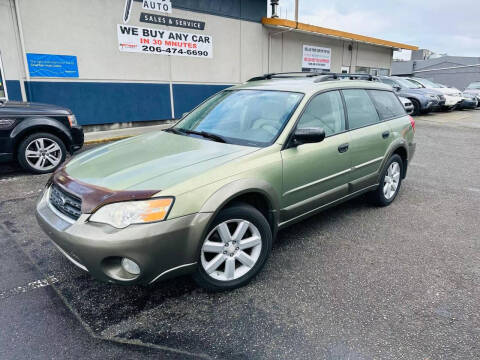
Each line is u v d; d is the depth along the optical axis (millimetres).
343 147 3518
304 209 3236
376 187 4273
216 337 2217
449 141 9625
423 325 2338
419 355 2078
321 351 2104
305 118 3215
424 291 2727
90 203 2238
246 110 3451
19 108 5727
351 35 16719
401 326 2326
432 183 5703
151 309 2488
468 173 6352
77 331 2262
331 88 3633
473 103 18453
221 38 12320
